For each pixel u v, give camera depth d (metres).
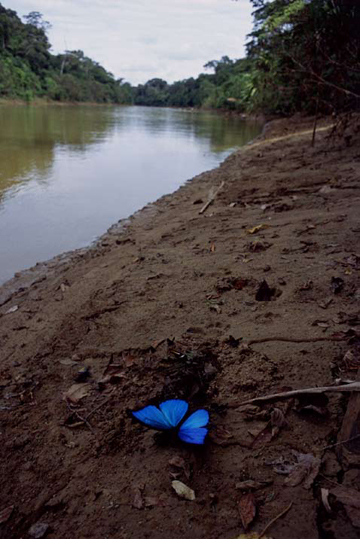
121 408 2.67
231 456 2.20
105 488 2.13
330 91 11.98
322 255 4.55
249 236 5.61
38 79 84.56
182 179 12.07
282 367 2.82
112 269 5.27
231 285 4.18
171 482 2.10
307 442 2.23
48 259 6.32
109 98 123.44
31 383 3.08
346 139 11.31
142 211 8.53
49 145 18.42
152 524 1.91
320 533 1.78
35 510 2.08
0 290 5.26
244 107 55.16
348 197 6.67
